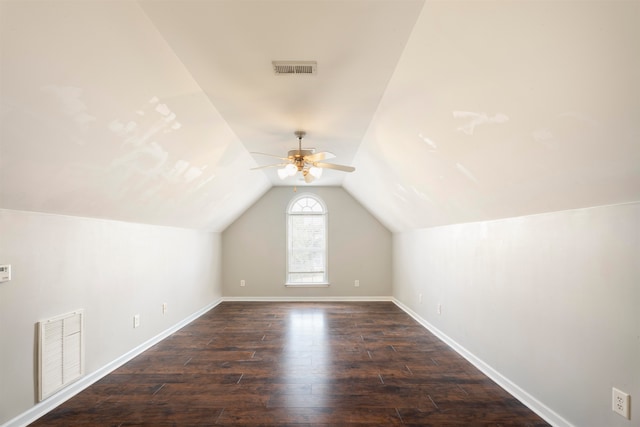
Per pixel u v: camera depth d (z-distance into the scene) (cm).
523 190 215
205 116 266
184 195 366
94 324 275
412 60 188
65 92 161
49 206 224
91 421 213
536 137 169
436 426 207
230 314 516
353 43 181
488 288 284
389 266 633
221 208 499
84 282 264
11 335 202
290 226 640
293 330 424
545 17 117
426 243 442
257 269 629
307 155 317
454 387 261
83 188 232
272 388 260
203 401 239
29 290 214
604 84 122
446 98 195
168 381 272
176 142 267
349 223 635
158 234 388
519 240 243
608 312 170
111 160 227
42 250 224
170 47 183
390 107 250
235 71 209
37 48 136
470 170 240
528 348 231
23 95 148
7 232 200
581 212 188
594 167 157
